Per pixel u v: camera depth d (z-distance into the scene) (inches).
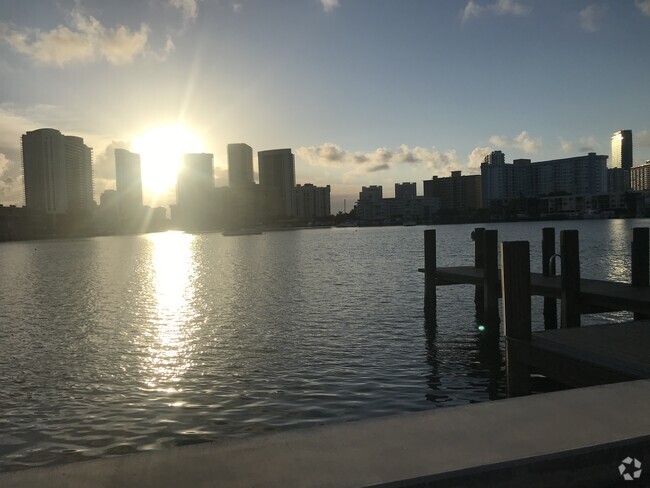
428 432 139.2
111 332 791.1
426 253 855.1
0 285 1594.5
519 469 121.7
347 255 2600.9
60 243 6889.8
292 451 128.3
